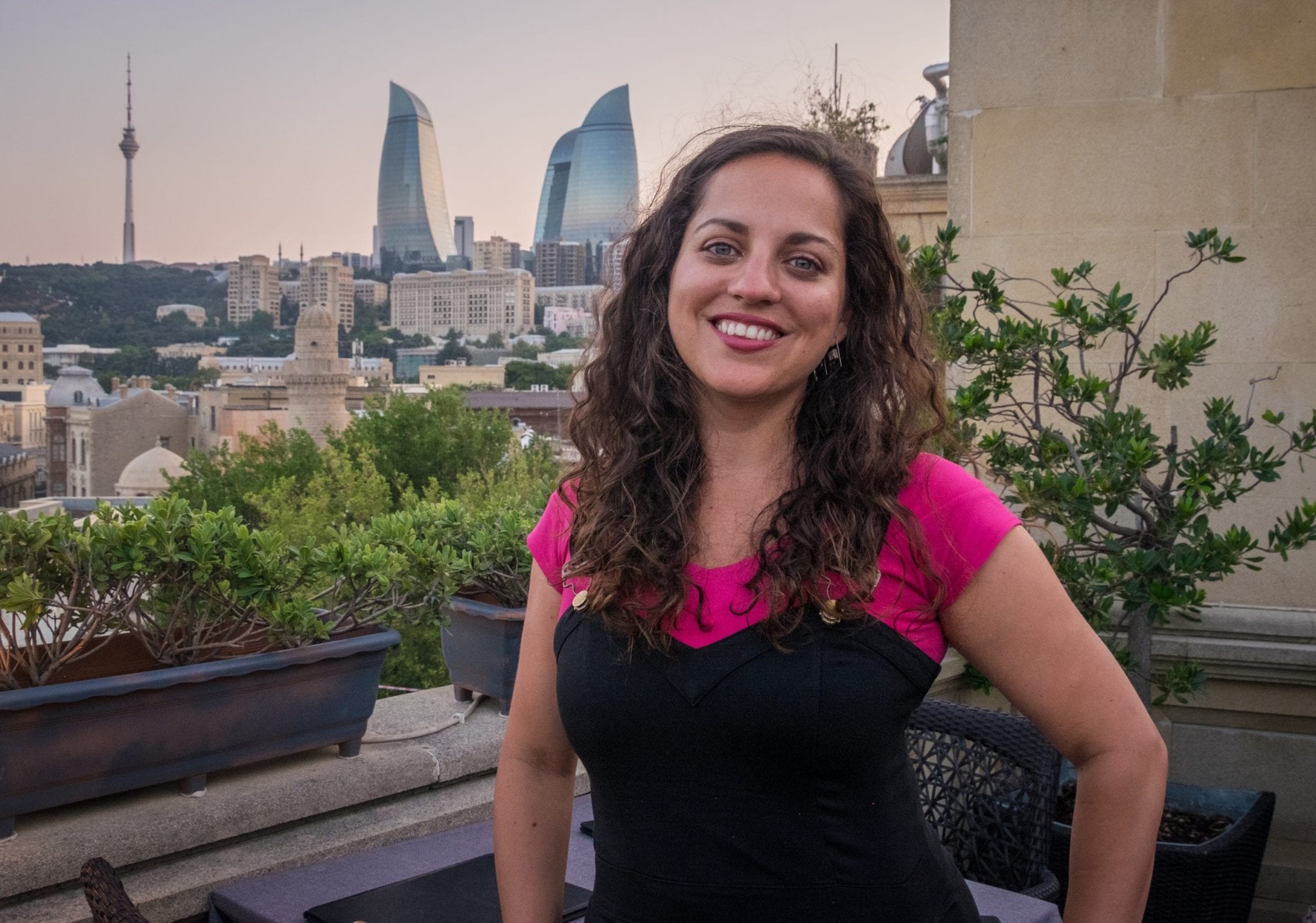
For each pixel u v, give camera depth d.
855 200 1.05
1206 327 2.65
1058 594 0.94
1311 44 3.14
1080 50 3.36
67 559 1.72
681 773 0.93
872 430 0.99
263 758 1.89
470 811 2.06
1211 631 3.21
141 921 1.12
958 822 2.15
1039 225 3.42
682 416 1.07
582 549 1.03
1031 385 3.45
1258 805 2.72
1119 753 0.94
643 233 1.14
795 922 0.91
